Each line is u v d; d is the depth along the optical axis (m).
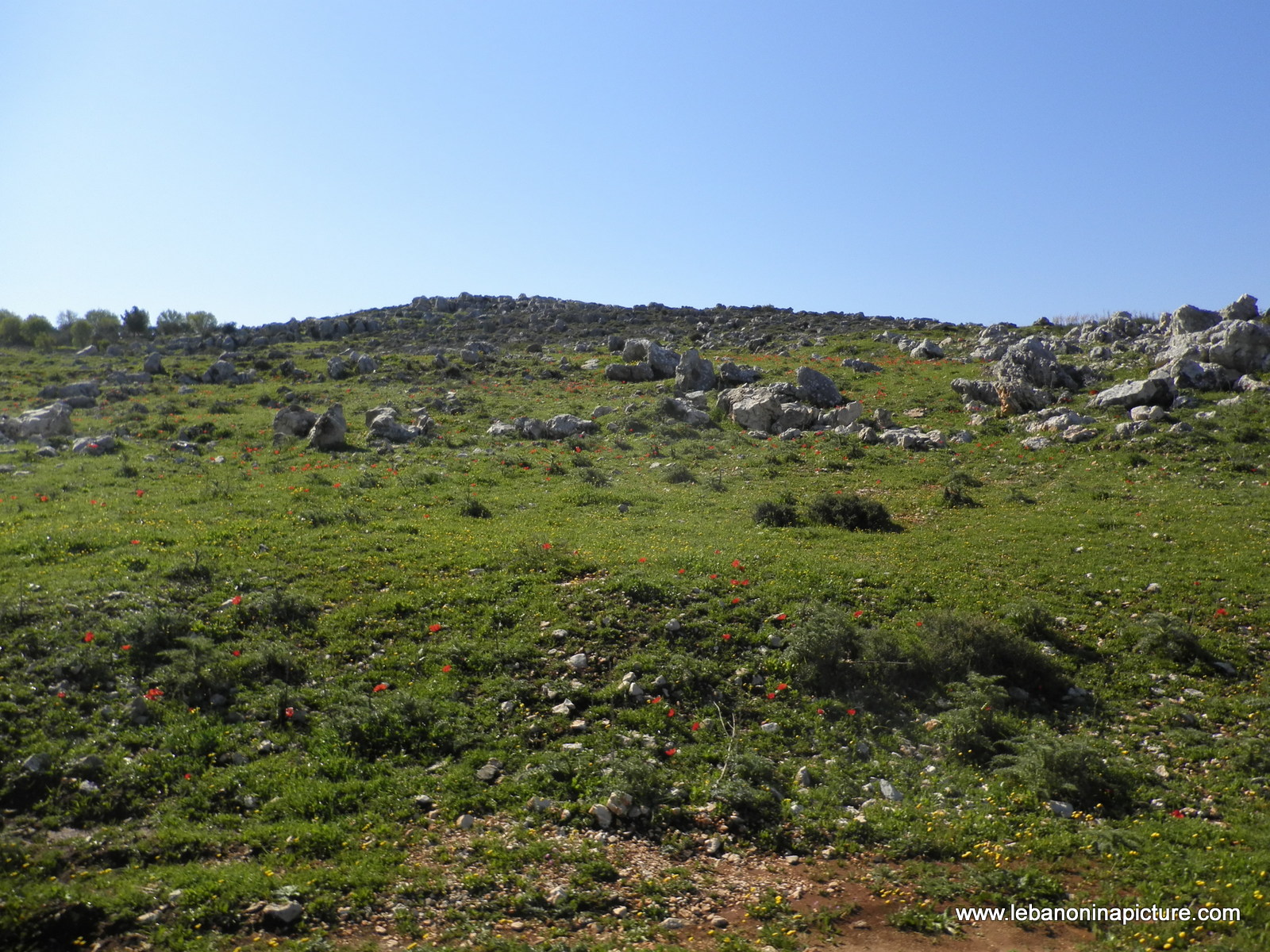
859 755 15.94
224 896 10.90
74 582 19.70
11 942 9.84
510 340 91.06
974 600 21.77
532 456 40.88
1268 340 48.09
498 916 10.98
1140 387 44.62
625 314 108.94
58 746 14.14
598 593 21.05
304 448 41.12
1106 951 10.27
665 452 42.81
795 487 36.25
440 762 15.05
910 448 42.91
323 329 94.31
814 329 90.81
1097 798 14.43
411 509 30.17
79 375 65.06
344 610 20.02
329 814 13.35
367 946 10.12
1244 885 11.47
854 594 21.95
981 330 79.25
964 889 11.84
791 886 12.07
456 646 18.64
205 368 69.88
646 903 11.45
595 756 15.28
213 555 22.80
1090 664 19.16
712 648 19.05
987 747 15.91
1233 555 24.80
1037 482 36.25
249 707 16.05
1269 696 17.69
